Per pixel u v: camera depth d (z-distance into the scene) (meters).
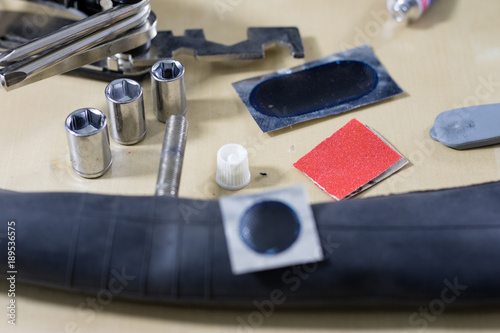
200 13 0.87
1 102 0.74
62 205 0.58
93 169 0.67
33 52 0.68
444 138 0.71
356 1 0.88
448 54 0.81
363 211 0.58
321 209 0.58
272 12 0.87
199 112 0.75
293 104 0.76
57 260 0.56
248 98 0.76
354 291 0.56
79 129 0.68
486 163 0.69
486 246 0.56
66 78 0.78
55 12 0.84
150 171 0.69
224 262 0.55
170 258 0.56
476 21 0.85
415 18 0.85
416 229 0.57
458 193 0.60
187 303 0.58
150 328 0.57
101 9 0.80
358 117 0.74
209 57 0.79
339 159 0.70
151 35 0.75
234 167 0.66
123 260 0.56
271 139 0.72
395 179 0.68
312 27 0.85
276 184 0.68
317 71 0.79
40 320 0.58
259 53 0.80
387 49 0.82
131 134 0.71
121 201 0.59
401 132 0.73
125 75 0.77
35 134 0.72
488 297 0.56
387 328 0.57
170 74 0.73
